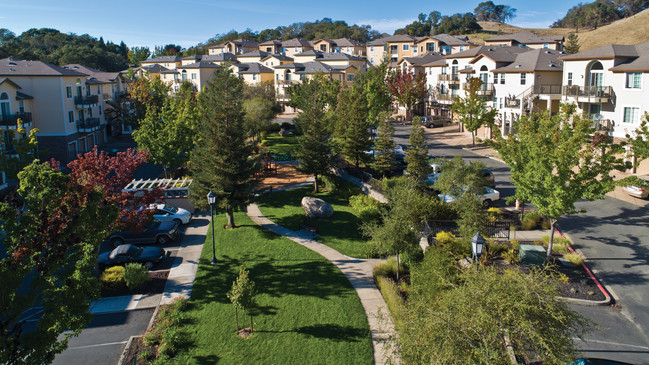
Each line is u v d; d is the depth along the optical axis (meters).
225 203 27.59
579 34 121.38
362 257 24.66
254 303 18.14
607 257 22.58
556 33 147.38
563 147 20.72
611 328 16.98
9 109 41.91
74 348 16.70
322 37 167.50
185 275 22.53
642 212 28.62
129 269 20.94
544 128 22.11
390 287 19.89
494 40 95.19
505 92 52.75
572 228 26.45
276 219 30.88
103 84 60.81
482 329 10.84
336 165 41.75
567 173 20.55
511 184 35.91
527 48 59.97
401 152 45.12
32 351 11.23
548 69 47.78
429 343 10.94
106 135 64.25
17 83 46.06
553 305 11.54
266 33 194.50
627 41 101.81
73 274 12.58
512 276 12.28
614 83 39.78
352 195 35.22
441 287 15.48
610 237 24.94
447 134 61.16
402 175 38.66
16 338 10.84
